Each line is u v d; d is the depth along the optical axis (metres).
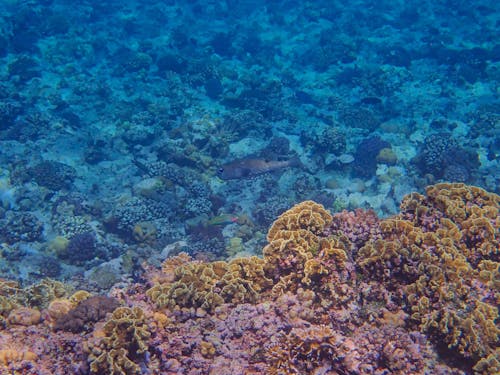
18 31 23.48
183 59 22.61
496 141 15.91
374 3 32.25
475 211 5.41
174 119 18.22
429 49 23.77
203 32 28.95
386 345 4.01
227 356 4.09
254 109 18.61
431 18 29.03
